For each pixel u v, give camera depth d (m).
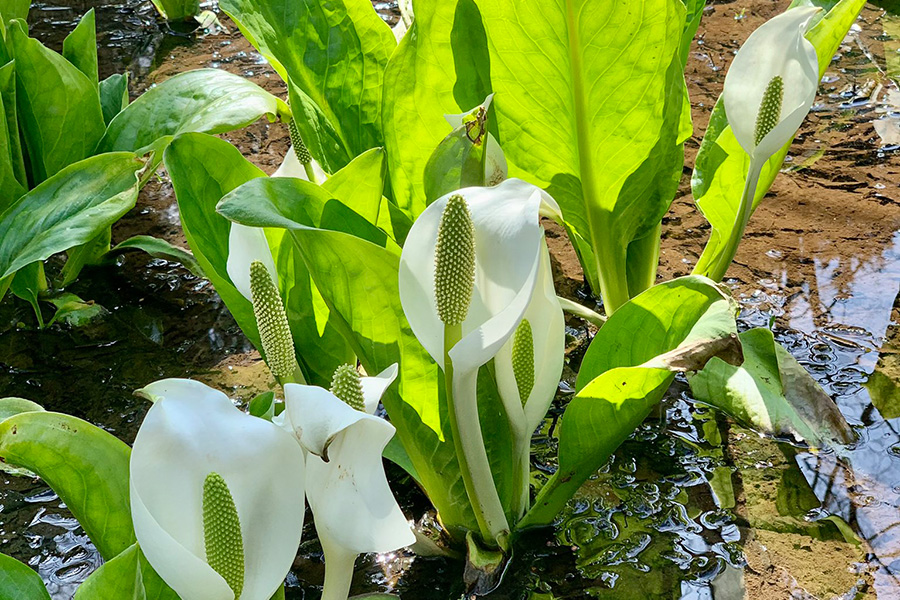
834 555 1.20
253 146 1.89
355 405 0.99
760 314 1.43
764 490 1.26
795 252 1.51
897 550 1.20
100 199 1.34
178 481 0.99
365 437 0.98
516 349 1.12
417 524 1.25
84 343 1.46
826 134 1.80
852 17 1.33
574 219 1.36
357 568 1.21
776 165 1.37
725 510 1.24
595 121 1.27
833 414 1.29
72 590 1.21
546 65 1.26
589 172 1.30
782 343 1.39
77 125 1.48
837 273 1.48
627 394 1.12
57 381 1.41
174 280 1.57
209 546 0.97
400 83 1.25
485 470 1.14
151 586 1.05
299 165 1.33
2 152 1.42
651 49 1.22
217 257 1.22
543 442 1.32
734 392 1.30
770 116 1.25
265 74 2.15
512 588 1.18
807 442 1.28
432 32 1.24
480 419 1.18
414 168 1.28
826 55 1.34
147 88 2.10
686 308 1.12
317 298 1.22
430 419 1.17
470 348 1.03
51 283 1.54
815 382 1.31
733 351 1.06
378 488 0.98
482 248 1.04
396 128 1.27
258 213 1.08
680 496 1.26
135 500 0.94
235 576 0.98
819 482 1.26
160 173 1.84
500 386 1.12
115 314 1.50
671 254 1.53
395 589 1.19
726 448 1.30
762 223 1.58
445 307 1.02
